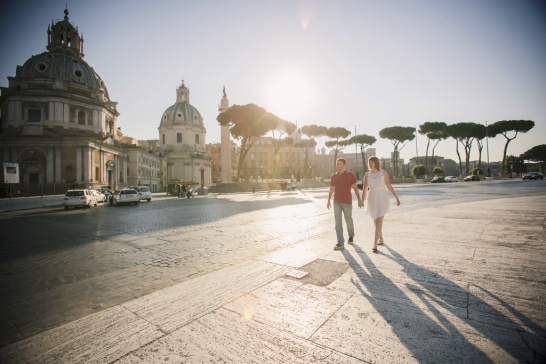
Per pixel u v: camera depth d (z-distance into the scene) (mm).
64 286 3938
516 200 13008
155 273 4367
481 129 56906
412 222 7395
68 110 47531
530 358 1845
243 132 45219
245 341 2197
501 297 2775
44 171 43906
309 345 2111
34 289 3842
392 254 4414
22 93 44625
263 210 13625
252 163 99312
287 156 101062
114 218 12836
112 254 5738
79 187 31266
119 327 2508
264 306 2764
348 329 2299
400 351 1990
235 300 2932
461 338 2109
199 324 2486
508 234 5617
